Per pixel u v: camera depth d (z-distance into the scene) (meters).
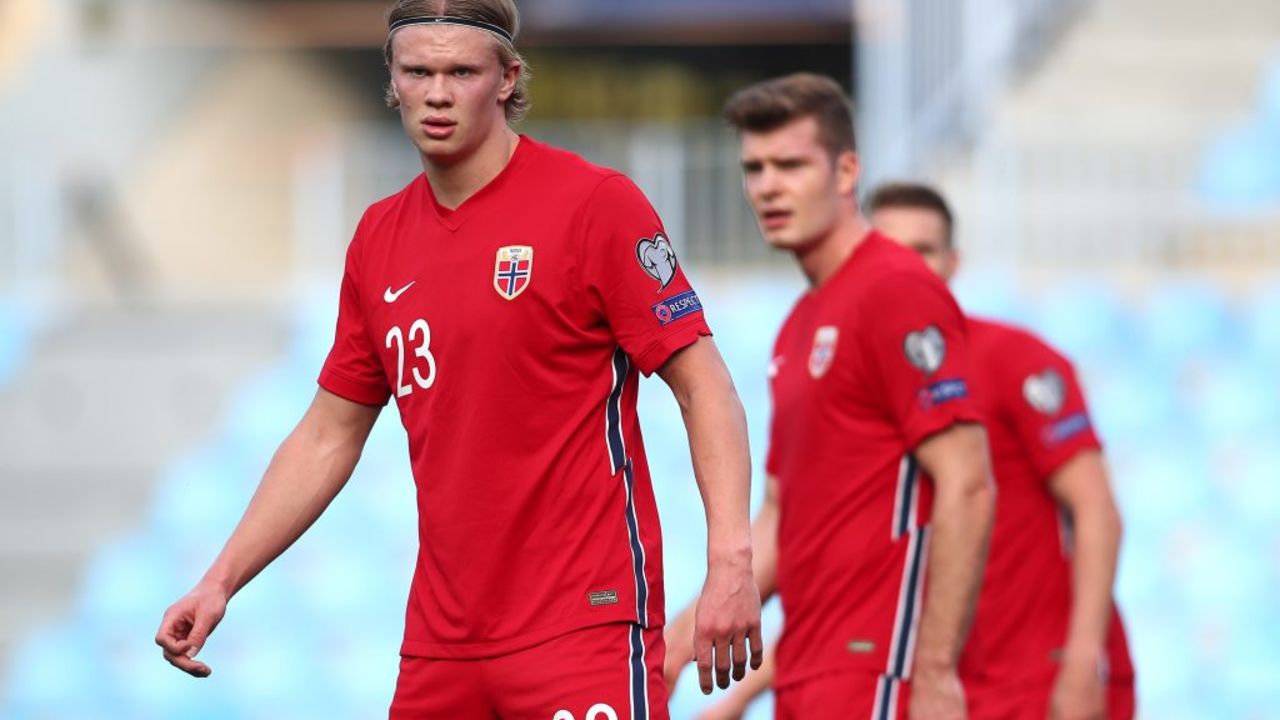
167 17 65.00
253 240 57.75
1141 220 45.59
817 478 16.17
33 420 48.12
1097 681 18.44
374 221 12.77
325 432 13.12
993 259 45.66
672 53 63.69
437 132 11.85
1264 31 50.03
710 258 46.59
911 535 15.85
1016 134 48.53
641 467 12.40
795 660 16.33
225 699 39.91
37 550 44.84
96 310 50.25
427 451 12.15
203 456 47.03
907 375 15.65
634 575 12.02
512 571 11.90
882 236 16.64
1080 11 50.50
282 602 40.88
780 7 60.62
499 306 11.88
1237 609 37.66
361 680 39.66
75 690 41.34
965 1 49.09
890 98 48.94
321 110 65.12
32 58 64.50
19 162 61.72
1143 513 39.41
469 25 11.86
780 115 16.42
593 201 11.99
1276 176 45.62
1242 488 39.75
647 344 11.95
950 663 15.51
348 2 65.06
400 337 12.26
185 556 44.47
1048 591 19.03
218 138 64.88
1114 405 41.69
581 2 61.19
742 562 11.59
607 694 11.67
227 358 48.84
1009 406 18.91
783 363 16.84
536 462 11.91
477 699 12.02
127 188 58.97
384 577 41.25
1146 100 48.84
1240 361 42.59
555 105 62.34
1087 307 43.53
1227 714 36.25
